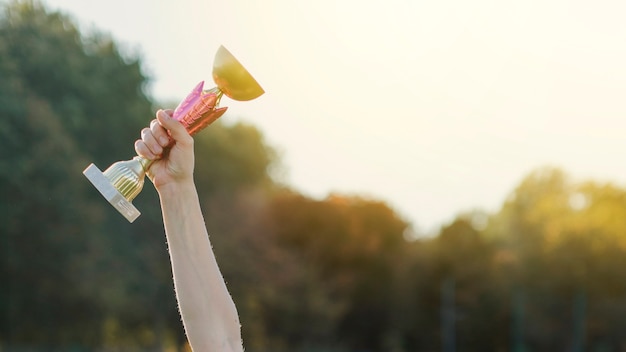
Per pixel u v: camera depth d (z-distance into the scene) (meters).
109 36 47.09
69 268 41.00
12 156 38.66
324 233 63.50
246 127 58.84
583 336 58.97
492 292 61.19
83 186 41.88
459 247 62.09
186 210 2.46
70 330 43.00
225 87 2.38
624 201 64.00
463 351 60.97
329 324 59.19
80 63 44.31
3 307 41.12
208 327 2.46
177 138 2.39
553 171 67.56
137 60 47.41
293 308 57.56
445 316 61.19
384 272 63.81
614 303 59.50
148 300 45.22
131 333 47.56
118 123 44.91
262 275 55.56
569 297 61.25
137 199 44.62
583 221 63.28
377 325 63.25
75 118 42.22
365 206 65.25
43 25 43.69
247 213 55.66
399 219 65.81
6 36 42.41
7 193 38.78
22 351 41.75
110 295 43.03
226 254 53.38
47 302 41.78
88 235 41.19
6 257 39.66
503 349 60.66
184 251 2.47
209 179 53.62
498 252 62.94
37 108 39.75
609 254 61.38
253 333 55.59
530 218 64.75
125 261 43.50
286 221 61.88
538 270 62.19
